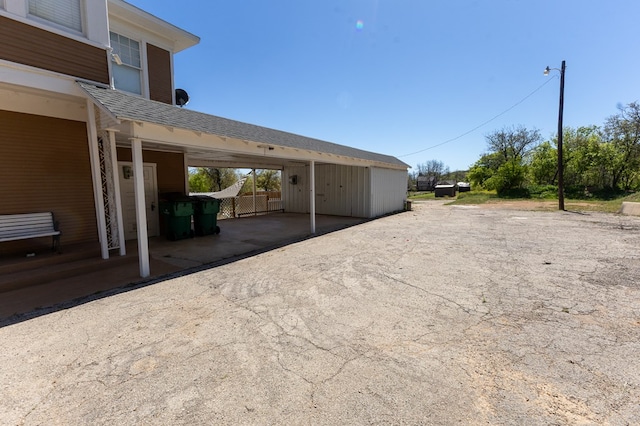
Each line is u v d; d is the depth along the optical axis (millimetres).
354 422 1788
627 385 2072
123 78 7707
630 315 3207
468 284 4324
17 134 5328
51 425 1797
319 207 15578
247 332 2988
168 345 2750
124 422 1813
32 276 4480
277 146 7660
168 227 8289
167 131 5246
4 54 4340
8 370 2375
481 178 30578
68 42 5055
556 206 16547
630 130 22234
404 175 17812
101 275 5004
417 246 6996
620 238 7402
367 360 2463
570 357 2443
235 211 14781
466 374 2246
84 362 2488
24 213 5422
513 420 1770
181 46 9148
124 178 7949
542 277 4551
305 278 4766
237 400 2002
